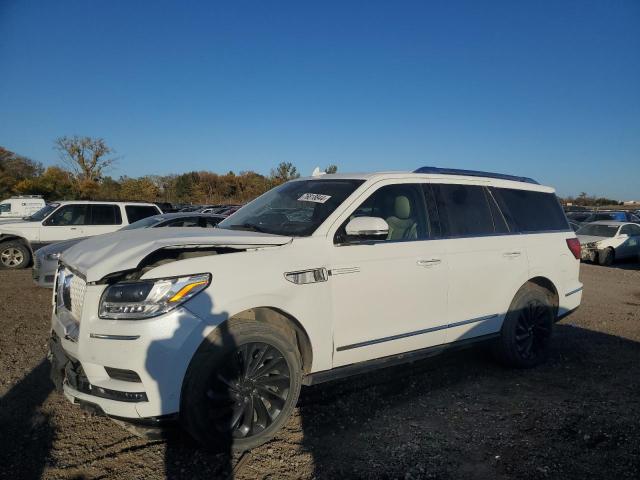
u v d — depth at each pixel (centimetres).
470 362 545
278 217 421
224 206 3250
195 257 336
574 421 395
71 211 1310
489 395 450
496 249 489
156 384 300
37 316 734
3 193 4788
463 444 355
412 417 400
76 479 305
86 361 310
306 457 334
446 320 447
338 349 378
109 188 5103
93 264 320
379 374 500
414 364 534
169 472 314
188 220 994
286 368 350
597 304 903
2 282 1053
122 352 299
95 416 392
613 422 393
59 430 368
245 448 335
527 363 523
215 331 320
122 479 305
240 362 330
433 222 453
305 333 361
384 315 403
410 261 418
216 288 321
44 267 866
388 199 436
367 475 313
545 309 536
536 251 529
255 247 350
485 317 482
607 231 1783
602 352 590
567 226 589
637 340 648
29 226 1267
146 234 368
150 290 304
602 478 312
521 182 562
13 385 451
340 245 385
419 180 461
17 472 311
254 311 352
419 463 328
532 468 323
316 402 427
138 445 347
